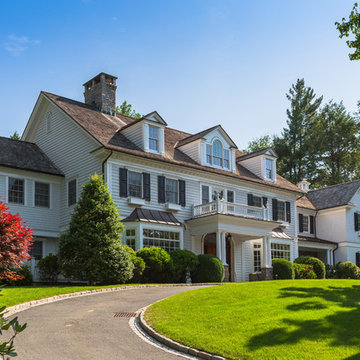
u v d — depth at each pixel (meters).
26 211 24.75
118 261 20.27
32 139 29.97
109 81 30.38
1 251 12.36
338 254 39.34
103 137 24.88
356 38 18.78
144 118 25.75
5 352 4.80
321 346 8.67
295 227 35.28
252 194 31.91
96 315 12.59
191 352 9.05
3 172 24.20
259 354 8.46
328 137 56.94
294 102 59.22
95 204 20.70
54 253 25.84
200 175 28.56
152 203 25.55
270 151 33.97
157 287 19.50
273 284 16.94
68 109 26.89
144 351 9.16
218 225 25.78
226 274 25.81
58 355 8.69
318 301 12.67
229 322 10.66
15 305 13.48
